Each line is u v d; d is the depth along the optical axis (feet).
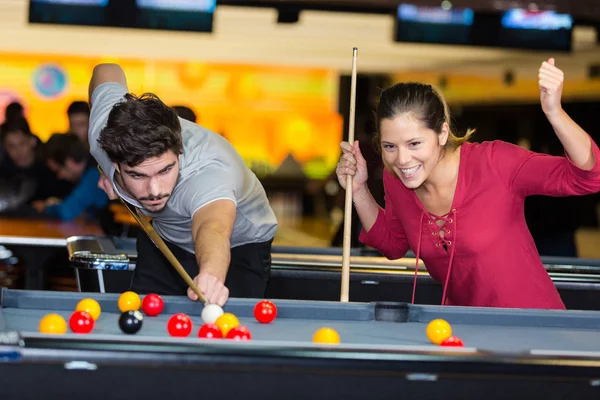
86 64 43.62
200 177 9.11
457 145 9.25
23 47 41.83
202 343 5.86
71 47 41.88
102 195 20.45
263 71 47.01
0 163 23.02
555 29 25.46
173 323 6.87
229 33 38.81
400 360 5.79
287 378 5.82
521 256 9.21
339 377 5.83
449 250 9.40
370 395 5.86
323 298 13.05
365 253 14.70
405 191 9.64
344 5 25.12
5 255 19.71
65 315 7.81
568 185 8.59
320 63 44.45
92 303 7.72
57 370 5.73
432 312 8.21
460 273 9.52
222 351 5.75
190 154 9.20
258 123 47.60
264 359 5.74
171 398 5.83
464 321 8.22
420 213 9.56
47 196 23.04
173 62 45.14
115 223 18.40
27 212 21.17
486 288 9.31
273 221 11.07
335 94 47.57
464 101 44.34
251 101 47.14
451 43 25.53
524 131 44.09
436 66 42.75
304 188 48.57
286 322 7.98
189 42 40.86
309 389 5.84
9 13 36.24
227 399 5.83
